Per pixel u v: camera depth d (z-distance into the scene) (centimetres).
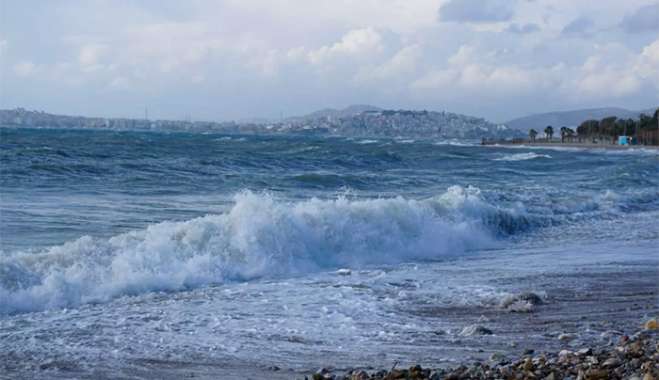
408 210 1738
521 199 2500
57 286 1036
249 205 1453
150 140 8044
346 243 1505
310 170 3922
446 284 1223
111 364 756
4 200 2056
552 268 1404
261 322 939
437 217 1800
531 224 2112
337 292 1139
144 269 1156
